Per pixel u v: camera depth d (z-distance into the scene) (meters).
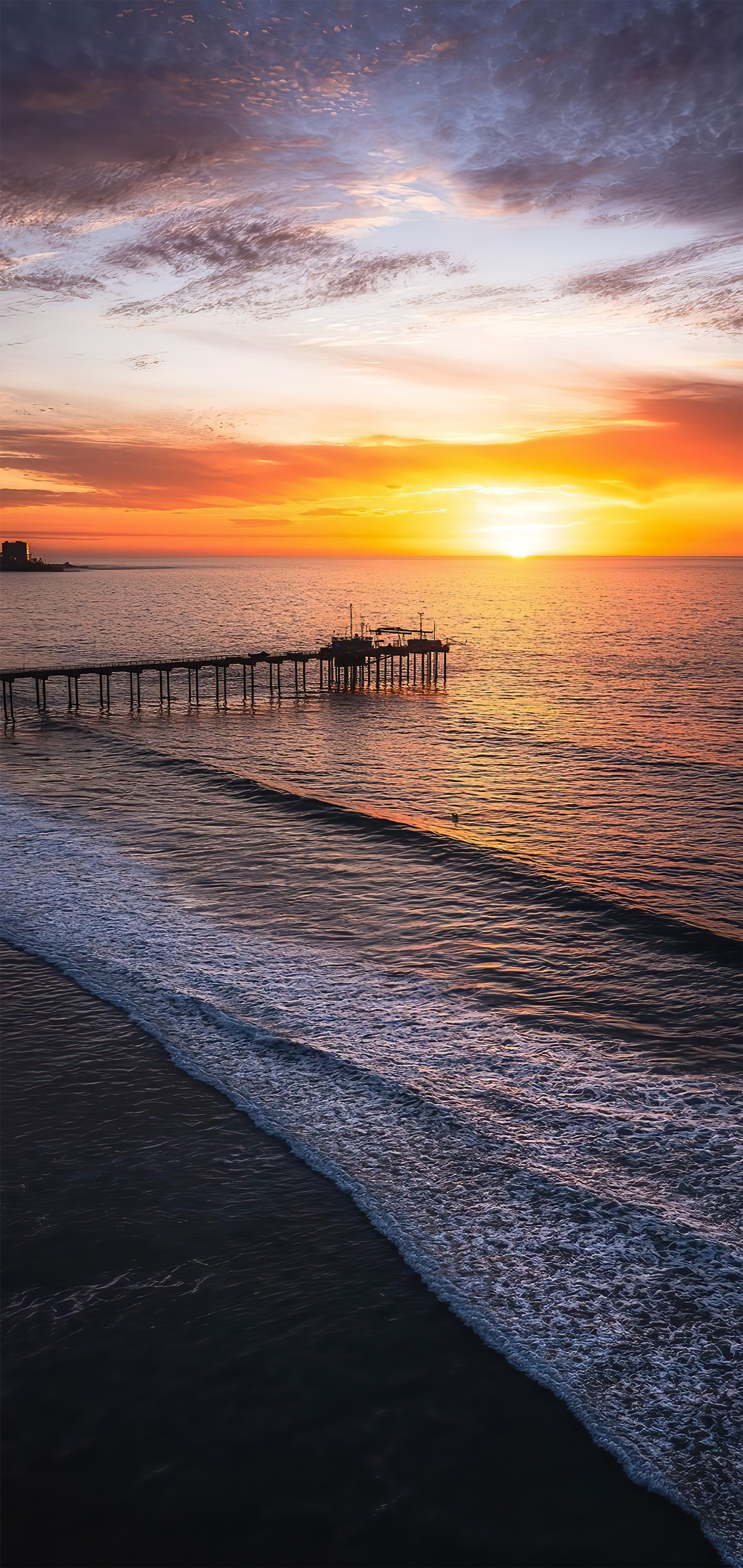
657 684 118.19
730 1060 24.30
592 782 63.56
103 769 62.59
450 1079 23.31
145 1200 18.98
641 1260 17.16
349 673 114.06
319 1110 22.08
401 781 63.81
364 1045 25.02
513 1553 12.26
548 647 161.38
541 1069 23.86
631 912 35.22
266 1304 16.36
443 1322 15.94
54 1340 15.58
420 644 113.56
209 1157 20.39
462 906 36.12
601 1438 13.82
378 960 30.81
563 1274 16.92
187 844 44.09
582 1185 19.25
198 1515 12.79
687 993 28.44
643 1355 15.16
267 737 80.69
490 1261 17.28
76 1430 14.01
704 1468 13.34
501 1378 14.86
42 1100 22.41
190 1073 23.62
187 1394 14.59
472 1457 13.57
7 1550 12.31
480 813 54.69
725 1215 18.27
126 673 125.88
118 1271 17.08
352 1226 18.25
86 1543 12.43
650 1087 22.94
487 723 88.75
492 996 28.22
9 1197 19.02
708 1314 15.91
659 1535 12.48
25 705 98.06
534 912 35.59
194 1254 17.50
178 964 30.02
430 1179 19.59
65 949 31.02
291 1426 14.07
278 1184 19.53
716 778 64.69
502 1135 20.98
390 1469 13.41
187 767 63.25
